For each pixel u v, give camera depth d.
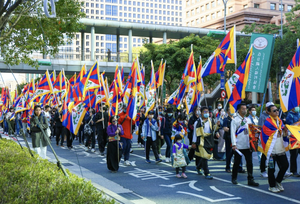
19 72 37.00
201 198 6.59
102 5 132.38
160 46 33.12
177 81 39.19
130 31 42.47
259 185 7.66
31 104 17.42
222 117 11.33
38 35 12.05
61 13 12.02
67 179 4.70
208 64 11.38
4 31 11.38
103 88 15.28
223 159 11.30
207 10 81.06
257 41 9.65
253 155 12.45
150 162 11.10
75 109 10.88
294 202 6.27
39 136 9.38
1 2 9.18
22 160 6.18
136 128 15.32
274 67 31.47
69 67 37.00
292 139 7.02
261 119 9.20
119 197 6.36
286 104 8.35
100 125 13.05
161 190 7.27
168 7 144.88
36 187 4.19
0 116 23.16
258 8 66.12
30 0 10.10
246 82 9.28
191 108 12.65
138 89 15.88
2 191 4.07
